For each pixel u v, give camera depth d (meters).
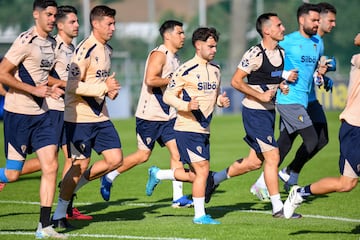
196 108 28.08
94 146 29.20
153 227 28.39
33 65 26.73
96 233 27.30
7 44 94.19
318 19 34.03
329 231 27.48
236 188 39.41
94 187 40.06
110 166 29.17
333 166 49.03
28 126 26.67
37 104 26.69
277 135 69.56
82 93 27.89
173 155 34.50
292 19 148.25
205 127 29.20
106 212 32.56
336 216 30.88
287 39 34.22
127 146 63.53
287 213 27.27
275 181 30.69
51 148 26.61
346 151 25.58
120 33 151.75
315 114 35.97
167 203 35.03
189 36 155.00
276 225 28.77
